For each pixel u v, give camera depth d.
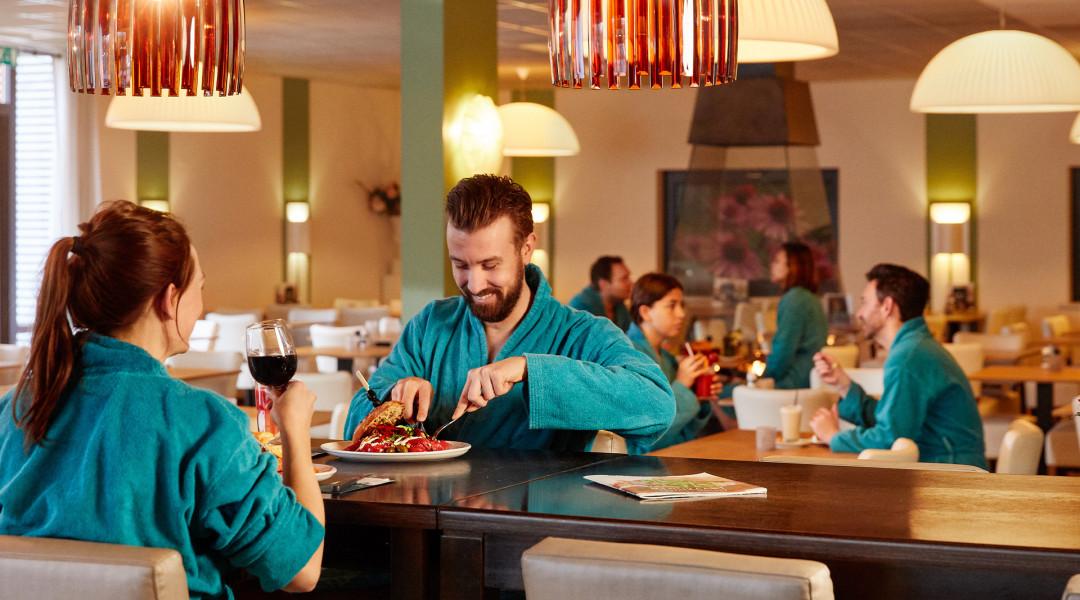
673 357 4.36
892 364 3.78
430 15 5.52
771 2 3.18
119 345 1.54
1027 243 11.89
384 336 8.60
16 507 1.52
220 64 2.10
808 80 12.27
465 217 2.20
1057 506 1.70
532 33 9.17
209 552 1.54
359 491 1.85
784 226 8.70
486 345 2.38
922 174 12.20
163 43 2.02
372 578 2.10
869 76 11.92
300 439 1.67
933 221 12.04
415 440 2.19
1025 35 4.91
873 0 7.85
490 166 5.84
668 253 13.11
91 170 10.87
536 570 1.40
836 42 3.36
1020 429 3.25
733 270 8.80
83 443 1.51
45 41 9.86
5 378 6.27
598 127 13.05
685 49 2.02
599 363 2.32
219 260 12.29
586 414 2.13
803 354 6.36
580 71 2.07
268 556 1.53
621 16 2.01
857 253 12.41
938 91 4.91
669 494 1.77
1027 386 8.97
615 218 13.04
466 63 5.71
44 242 10.59
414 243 5.62
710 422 5.54
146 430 1.50
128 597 1.38
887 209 12.30
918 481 1.93
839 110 12.42
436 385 2.41
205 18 2.06
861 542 1.50
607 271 6.61
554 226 13.26
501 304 2.26
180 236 1.58
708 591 1.30
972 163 12.03
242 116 5.85
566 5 2.07
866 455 3.17
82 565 1.39
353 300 13.47
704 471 2.03
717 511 1.67
